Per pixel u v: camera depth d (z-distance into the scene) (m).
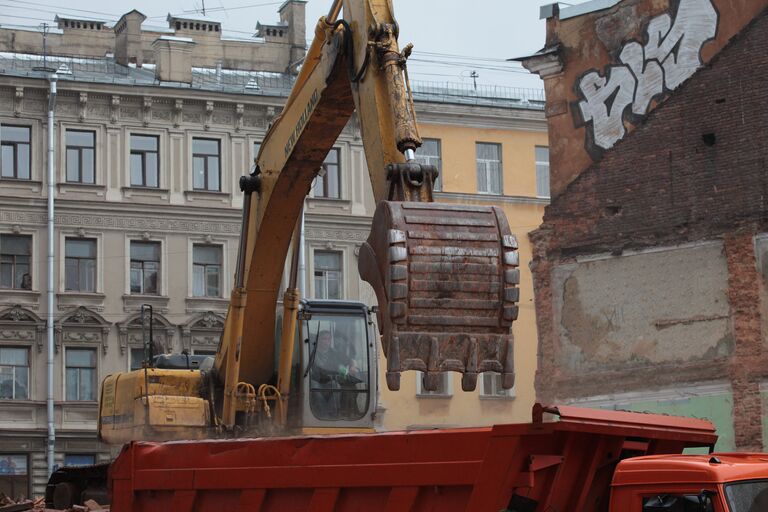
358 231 43.66
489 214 10.75
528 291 44.09
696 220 29.59
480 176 44.88
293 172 14.67
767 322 28.06
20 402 39.22
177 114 42.47
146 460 12.07
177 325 41.50
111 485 12.25
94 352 40.62
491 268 10.50
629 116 31.20
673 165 30.19
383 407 41.28
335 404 18.41
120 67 45.25
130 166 41.97
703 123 29.66
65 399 39.88
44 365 39.78
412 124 11.62
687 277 29.59
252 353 16.22
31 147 40.94
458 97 46.59
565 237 32.16
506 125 45.25
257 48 47.66
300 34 47.84
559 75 32.84
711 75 29.61
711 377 28.81
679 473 8.57
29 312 39.84
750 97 28.86
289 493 10.91
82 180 41.50
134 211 41.69
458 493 9.73
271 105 43.19
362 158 44.06
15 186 40.59
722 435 28.44
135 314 41.00
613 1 31.77
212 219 42.41
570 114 32.50
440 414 41.97
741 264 28.61
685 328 29.48
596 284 31.39
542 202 45.16
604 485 9.77
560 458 9.53
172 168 42.25
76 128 41.56
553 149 32.78
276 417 16.12
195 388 17.84
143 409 17.38
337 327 18.83
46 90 41.16
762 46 28.70
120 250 41.38
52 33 46.44
